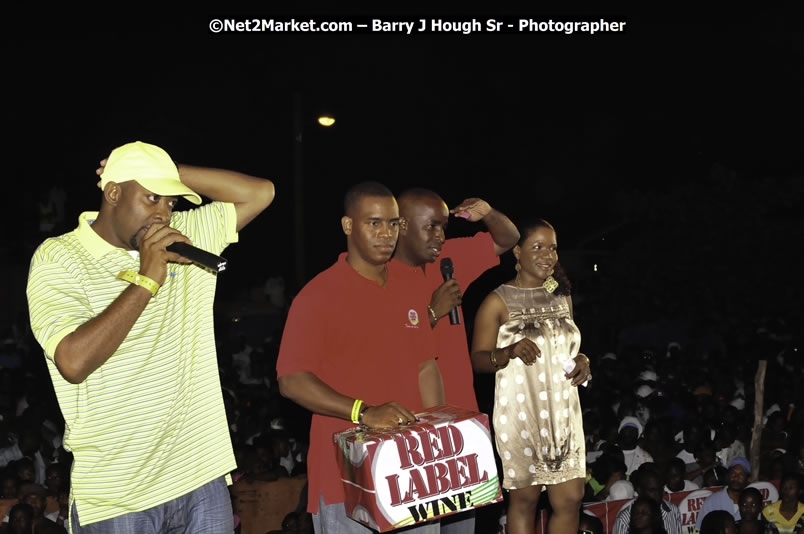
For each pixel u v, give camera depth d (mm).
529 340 4699
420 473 3398
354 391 3773
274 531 7297
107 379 2807
